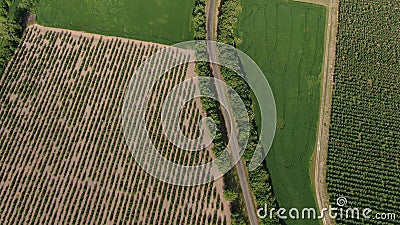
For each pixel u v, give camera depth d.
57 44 111.44
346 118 100.12
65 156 97.00
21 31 113.00
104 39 112.19
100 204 91.56
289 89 104.25
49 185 93.88
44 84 106.00
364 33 111.25
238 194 92.06
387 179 94.00
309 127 99.44
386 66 106.56
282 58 108.25
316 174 94.38
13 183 94.06
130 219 89.88
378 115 100.56
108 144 98.19
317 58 108.06
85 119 101.31
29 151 97.94
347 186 92.88
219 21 111.50
